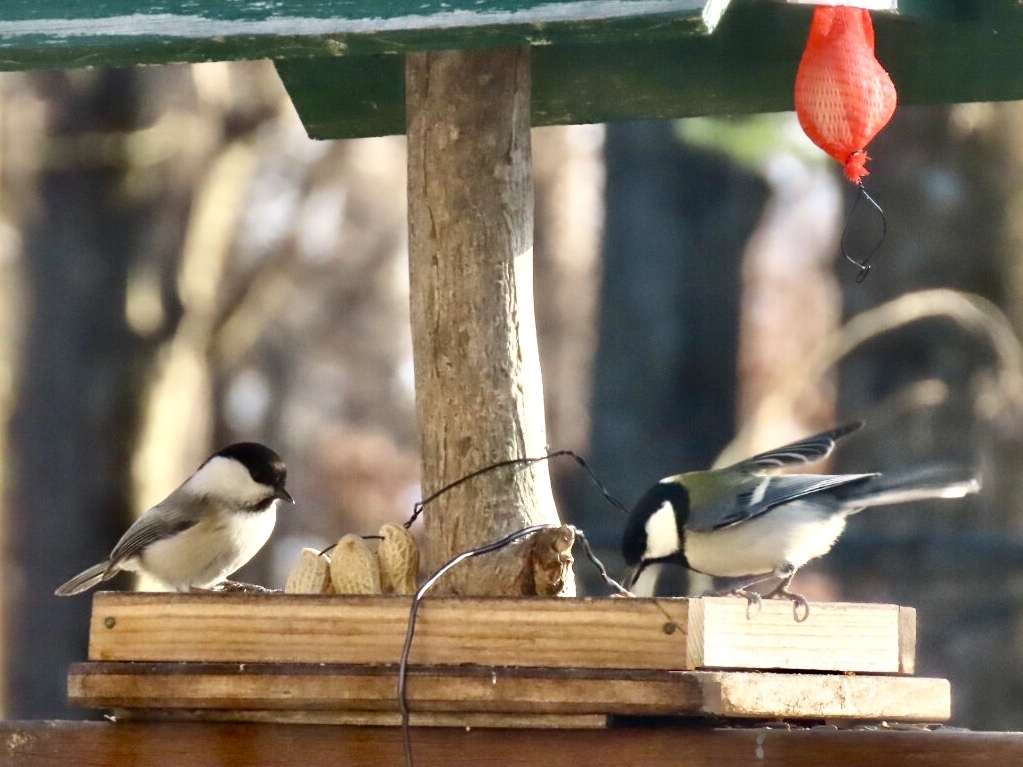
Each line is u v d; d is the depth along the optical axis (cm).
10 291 1822
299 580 715
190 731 675
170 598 663
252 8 676
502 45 657
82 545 1792
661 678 619
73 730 684
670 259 1727
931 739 630
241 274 2339
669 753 637
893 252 1484
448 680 630
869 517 1431
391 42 660
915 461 1438
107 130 1827
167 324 1845
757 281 2795
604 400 1730
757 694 630
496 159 752
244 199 2497
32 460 1795
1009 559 1393
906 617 727
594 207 2989
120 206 1831
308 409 3328
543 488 745
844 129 746
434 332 748
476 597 638
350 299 3250
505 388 742
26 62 696
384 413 3369
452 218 749
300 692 643
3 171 1839
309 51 673
